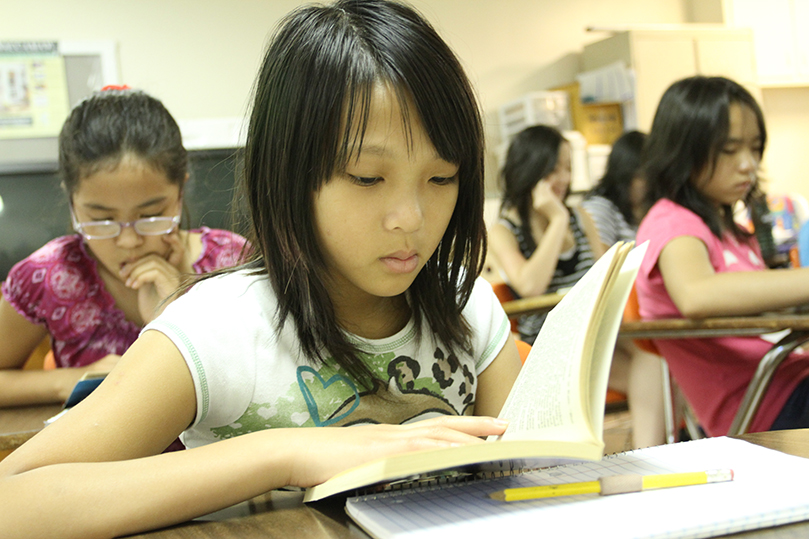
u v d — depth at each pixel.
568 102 4.30
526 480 0.53
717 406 1.52
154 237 1.36
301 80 0.61
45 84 3.46
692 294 1.38
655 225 1.52
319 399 0.71
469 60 4.41
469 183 0.69
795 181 5.41
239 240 1.51
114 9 3.69
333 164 0.60
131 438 0.56
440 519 0.44
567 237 2.78
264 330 0.69
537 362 0.61
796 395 1.40
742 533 0.41
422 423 0.55
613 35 4.45
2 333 1.44
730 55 4.64
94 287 1.48
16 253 1.85
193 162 1.70
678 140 1.54
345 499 0.55
